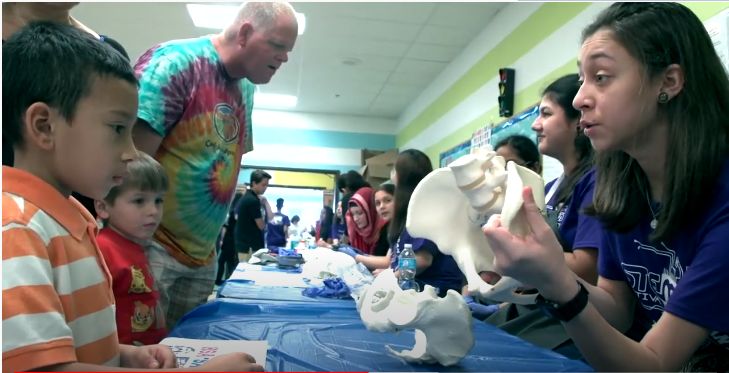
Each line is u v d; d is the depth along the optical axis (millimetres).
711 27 1820
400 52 4438
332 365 800
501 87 3328
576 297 648
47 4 1097
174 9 3617
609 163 886
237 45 1473
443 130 4859
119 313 1084
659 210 789
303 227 8672
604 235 953
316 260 2361
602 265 971
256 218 4641
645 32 688
